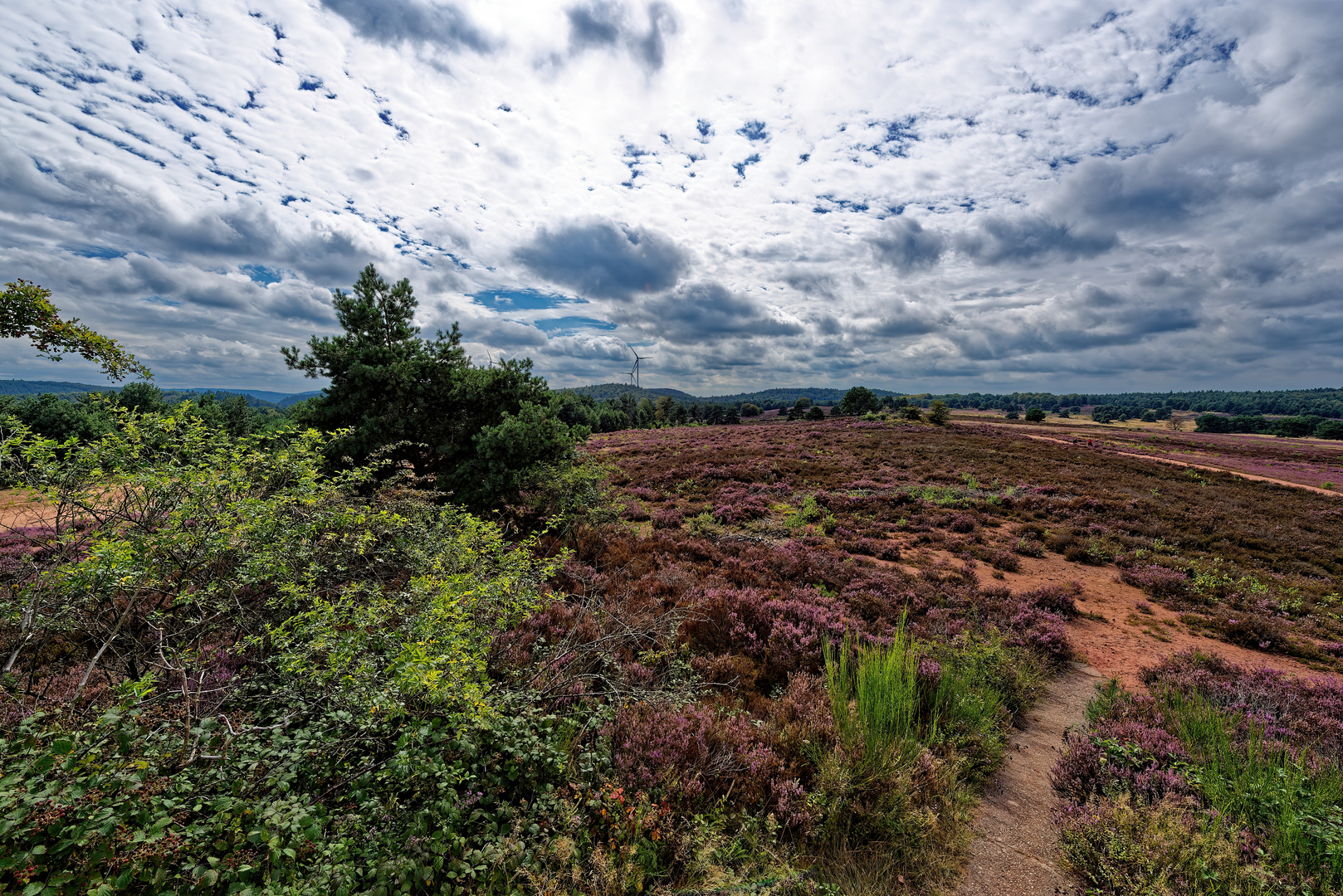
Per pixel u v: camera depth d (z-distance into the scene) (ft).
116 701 12.36
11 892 7.45
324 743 12.04
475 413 42.19
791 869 11.60
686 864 11.47
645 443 134.82
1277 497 72.74
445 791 11.54
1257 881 11.00
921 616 30.58
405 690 12.46
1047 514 60.23
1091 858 12.78
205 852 9.32
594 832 11.69
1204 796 14.51
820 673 21.72
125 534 15.60
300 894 8.75
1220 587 38.81
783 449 107.55
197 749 11.14
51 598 14.06
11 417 15.24
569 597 27.43
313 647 13.17
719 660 21.72
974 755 17.60
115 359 31.09
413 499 29.12
